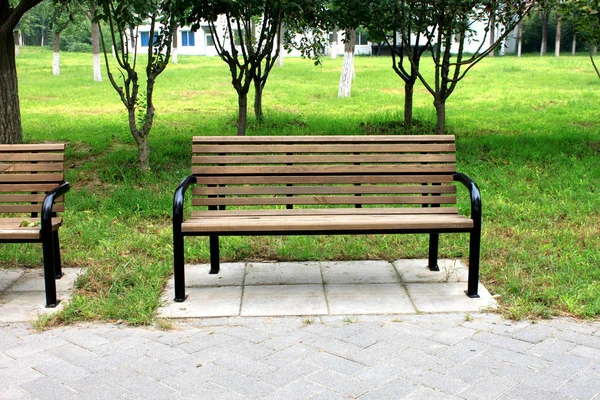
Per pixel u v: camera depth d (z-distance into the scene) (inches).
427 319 154.9
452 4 340.5
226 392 120.3
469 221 166.2
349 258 204.4
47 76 997.2
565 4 353.1
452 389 120.4
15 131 362.9
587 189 276.7
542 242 213.2
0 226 175.8
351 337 144.3
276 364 131.4
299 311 161.2
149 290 172.9
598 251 200.2
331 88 783.7
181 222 164.6
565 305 159.6
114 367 131.2
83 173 319.9
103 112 577.9
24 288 179.9
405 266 195.9
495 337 143.3
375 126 455.8
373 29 410.9
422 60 1186.0
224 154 186.4
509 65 1123.9
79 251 209.8
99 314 158.9
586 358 132.4
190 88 781.9
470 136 414.3
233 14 323.6
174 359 134.5
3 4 350.6
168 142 396.8
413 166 185.6
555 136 403.2
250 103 629.0
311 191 186.2
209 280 185.6
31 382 125.2
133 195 271.4
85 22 1385.3
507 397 117.4
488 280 181.9
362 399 117.0
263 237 222.7
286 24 404.2
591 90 714.2
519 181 294.7
